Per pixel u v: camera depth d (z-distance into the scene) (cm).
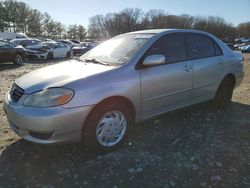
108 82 358
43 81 352
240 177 322
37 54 1953
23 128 339
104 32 8400
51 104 326
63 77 358
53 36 8525
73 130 338
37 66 1498
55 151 382
